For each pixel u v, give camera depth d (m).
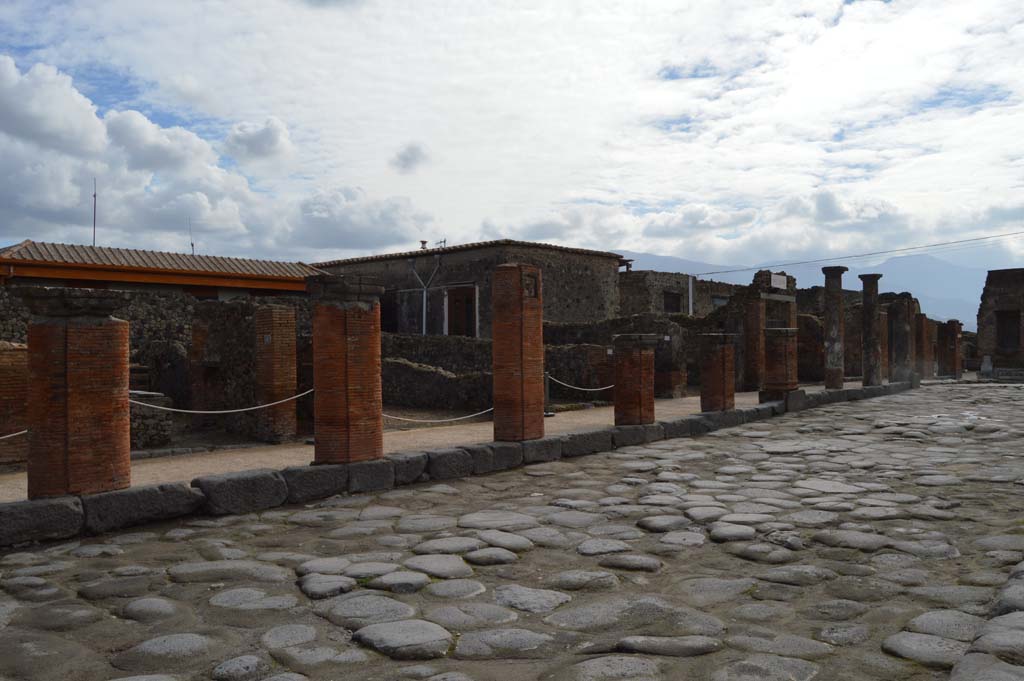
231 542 6.27
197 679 3.55
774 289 24.06
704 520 6.86
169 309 20.11
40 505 6.27
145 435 11.37
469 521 6.93
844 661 3.65
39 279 19.72
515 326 10.43
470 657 3.77
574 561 5.57
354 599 4.68
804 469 9.62
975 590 4.73
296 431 13.23
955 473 9.09
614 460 10.70
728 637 4.00
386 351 22.08
